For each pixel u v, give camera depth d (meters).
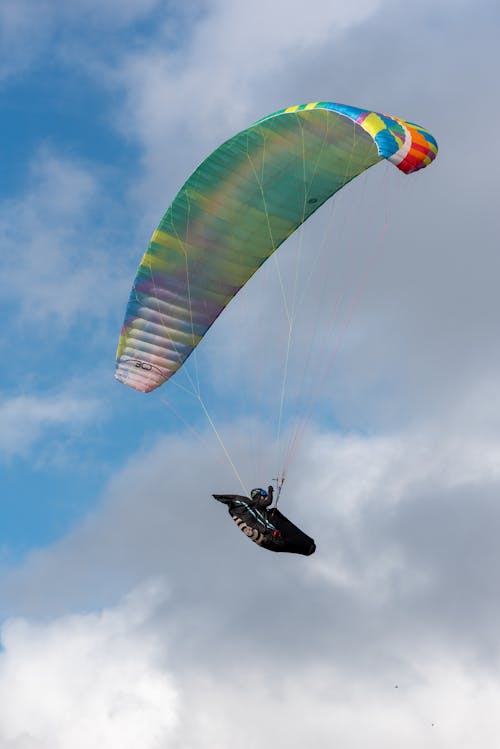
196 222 34.38
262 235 35.81
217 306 36.94
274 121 32.06
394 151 30.16
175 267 35.34
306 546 32.00
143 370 36.84
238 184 33.91
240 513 32.06
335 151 33.69
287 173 34.09
